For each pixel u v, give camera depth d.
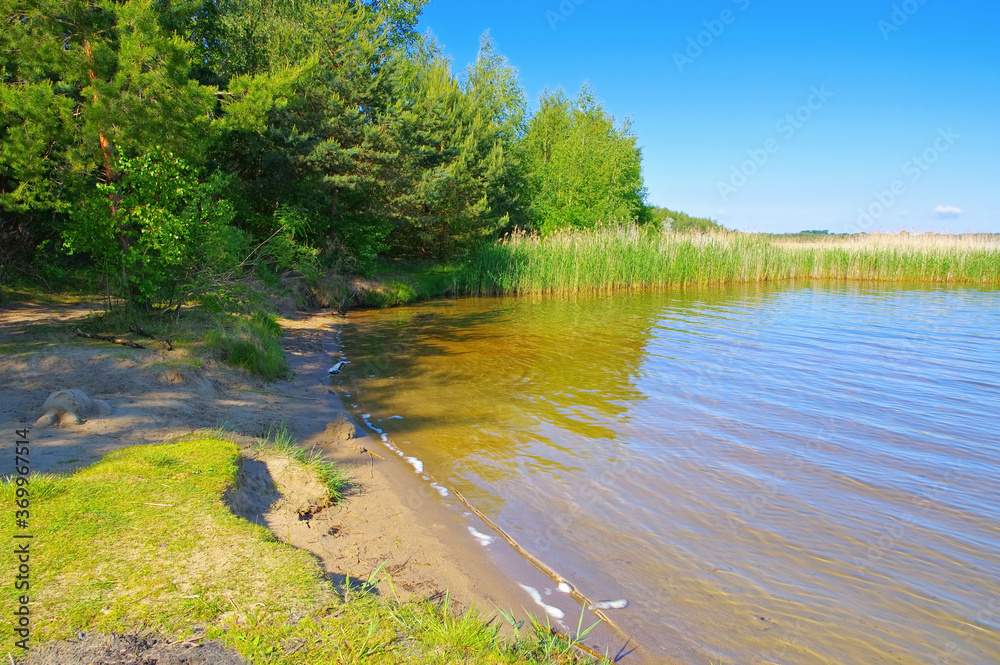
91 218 8.78
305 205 20.36
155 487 4.30
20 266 13.09
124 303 10.30
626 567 4.35
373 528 4.75
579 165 38.66
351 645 2.91
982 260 29.92
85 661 2.61
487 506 5.32
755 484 5.84
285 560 3.57
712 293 25.67
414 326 16.39
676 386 9.65
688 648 3.47
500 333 15.04
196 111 9.71
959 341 13.57
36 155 9.12
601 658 3.32
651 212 48.03
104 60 8.93
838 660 3.40
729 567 4.37
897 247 31.84
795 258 32.47
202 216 10.00
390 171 21.59
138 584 3.20
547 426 7.61
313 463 5.64
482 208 27.83
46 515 3.81
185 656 2.71
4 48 8.62
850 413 8.16
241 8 19.47
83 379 7.08
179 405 6.77
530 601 3.87
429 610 3.44
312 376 10.23
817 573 4.30
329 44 20.62
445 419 7.91
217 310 10.88
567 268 25.78
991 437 7.20
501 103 34.28
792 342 13.54
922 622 3.77
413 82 28.23
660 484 5.84
